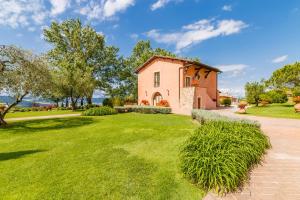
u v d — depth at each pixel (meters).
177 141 8.73
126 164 6.27
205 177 4.75
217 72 32.84
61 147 8.56
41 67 15.95
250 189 4.83
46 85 16.39
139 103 32.41
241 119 9.83
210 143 5.66
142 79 32.12
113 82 45.41
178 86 26.83
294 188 4.89
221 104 41.41
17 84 14.91
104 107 22.25
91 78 34.91
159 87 29.28
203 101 26.69
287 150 7.19
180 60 26.50
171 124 13.84
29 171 5.91
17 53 15.03
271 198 4.51
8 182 5.23
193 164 5.10
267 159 6.37
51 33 38.38
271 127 11.50
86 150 7.91
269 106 31.08
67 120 17.81
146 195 4.53
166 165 6.15
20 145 9.24
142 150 7.70
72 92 32.53
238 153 5.32
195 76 29.00
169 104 27.75
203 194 4.61
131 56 49.69
